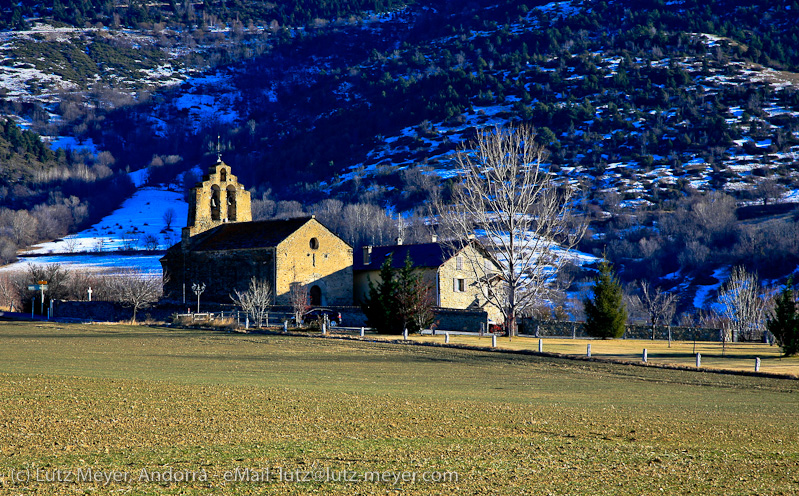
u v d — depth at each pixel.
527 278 93.75
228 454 26.41
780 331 71.31
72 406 33.09
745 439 31.86
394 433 30.44
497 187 93.56
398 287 85.88
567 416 35.75
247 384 42.31
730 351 76.69
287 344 72.25
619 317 93.25
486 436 30.55
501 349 69.69
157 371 47.44
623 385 49.91
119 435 28.44
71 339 72.50
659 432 32.69
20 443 26.75
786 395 47.47
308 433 29.88
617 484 24.61
